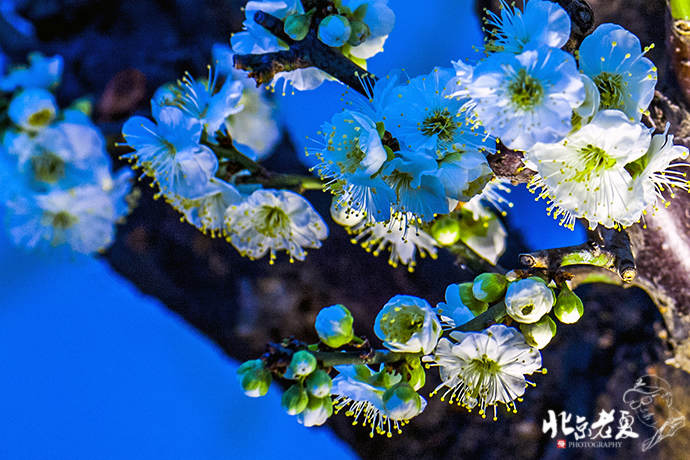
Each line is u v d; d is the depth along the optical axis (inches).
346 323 18.4
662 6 21.6
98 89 24.0
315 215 19.5
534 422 24.8
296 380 18.4
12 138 18.3
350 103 18.1
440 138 17.7
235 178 19.3
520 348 17.9
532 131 16.9
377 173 17.7
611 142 17.1
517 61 16.9
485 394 18.2
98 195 19.1
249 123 20.5
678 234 20.0
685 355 21.2
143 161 19.2
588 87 16.9
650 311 23.9
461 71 17.2
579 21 17.7
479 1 23.9
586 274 20.8
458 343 18.0
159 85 24.2
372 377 18.3
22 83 18.4
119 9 24.9
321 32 18.3
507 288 18.0
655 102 19.3
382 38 18.8
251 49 18.6
